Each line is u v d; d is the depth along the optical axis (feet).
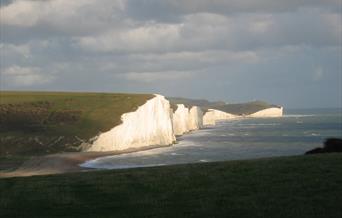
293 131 620.49
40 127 363.56
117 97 449.48
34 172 236.84
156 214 56.95
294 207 56.49
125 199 65.72
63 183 80.28
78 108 412.77
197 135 570.05
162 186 72.43
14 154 310.45
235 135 557.74
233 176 76.07
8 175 224.74
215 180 74.18
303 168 78.13
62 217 57.88
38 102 428.15
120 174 86.89
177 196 65.72
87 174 90.68
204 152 347.36
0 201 68.08
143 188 72.08
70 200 66.54
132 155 327.67
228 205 59.21
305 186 66.33
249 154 329.93
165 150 370.12
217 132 628.28
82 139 346.54
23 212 61.21
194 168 87.92
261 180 71.72
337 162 81.56
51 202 66.03
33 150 322.14
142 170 91.50
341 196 60.29
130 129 390.42
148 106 427.74
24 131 352.49
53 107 414.41
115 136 365.81
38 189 76.02
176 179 77.00
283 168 79.30
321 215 52.85
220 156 315.58
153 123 428.15
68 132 354.33
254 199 61.46
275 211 55.42
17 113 391.65
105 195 68.85
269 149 370.94
